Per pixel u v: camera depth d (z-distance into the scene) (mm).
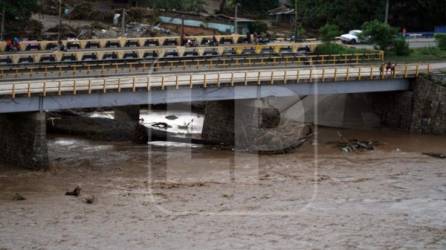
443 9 134125
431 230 59344
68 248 54344
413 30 136375
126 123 95938
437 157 83938
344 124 99500
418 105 96312
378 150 87250
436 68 100375
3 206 63656
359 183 72562
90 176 74188
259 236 57281
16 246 54531
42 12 147375
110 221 60312
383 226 60094
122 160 80938
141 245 55062
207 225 59500
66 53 99062
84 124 94312
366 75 93938
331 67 98562
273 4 156750
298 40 122812
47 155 76062
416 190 70375
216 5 159625
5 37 123062
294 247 55219
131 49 105188
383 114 100625
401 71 96625
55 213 62125
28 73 89688
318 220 61250
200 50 105500
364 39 118125
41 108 75750
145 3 153750
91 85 78500
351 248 55406
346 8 134125
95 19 146000
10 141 78188
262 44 113562
